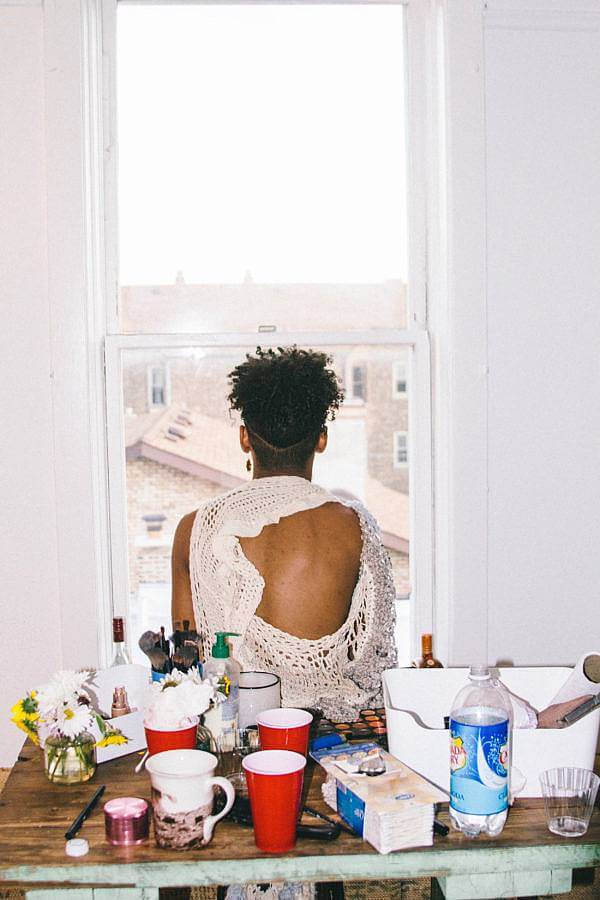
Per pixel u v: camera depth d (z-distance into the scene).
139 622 2.35
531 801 1.35
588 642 2.30
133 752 1.54
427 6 2.31
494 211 2.23
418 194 2.35
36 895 1.21
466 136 2.19
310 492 1.79
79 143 2.13
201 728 1.44
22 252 2.15
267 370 1.93
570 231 2.25
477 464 2.22
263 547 1.71
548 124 2.23
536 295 2.24
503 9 2.20
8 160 2.15
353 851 1.21
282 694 1.65
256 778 1.19
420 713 1.50
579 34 2.23
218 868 1.19
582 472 2.28
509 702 1.36
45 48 2.12
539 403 2.26
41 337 2.16
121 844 1.23
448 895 1.25
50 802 1.36
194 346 2.29
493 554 2.26
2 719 2.19
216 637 1.55
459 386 2.21
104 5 2.27
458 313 2.20
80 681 1.46
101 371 2.26
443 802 1.31
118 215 2.31
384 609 1.77
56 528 2.18
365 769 1.28
